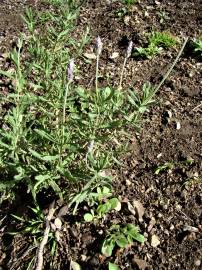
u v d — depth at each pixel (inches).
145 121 26.2
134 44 32.7
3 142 19.7
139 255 19.8
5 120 23.2
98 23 35.2
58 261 19.8
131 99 19.2
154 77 29.5
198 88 28.5
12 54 20.0
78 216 21.1
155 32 33.4
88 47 32.1
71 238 20.5
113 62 30.9
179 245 20.1
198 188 22.3
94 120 20.2
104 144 22.6
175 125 25.9
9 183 19.2
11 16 36.7
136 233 20.3
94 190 21.6
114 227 20.6
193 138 25.1
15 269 19.7
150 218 21.2
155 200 21.9
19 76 20.2
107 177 18.7
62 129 18.9
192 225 20.8
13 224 21.1
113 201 21.4
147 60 31.0
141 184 22.7
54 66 25.6
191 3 37.2
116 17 35.7
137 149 24.5
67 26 24.0
